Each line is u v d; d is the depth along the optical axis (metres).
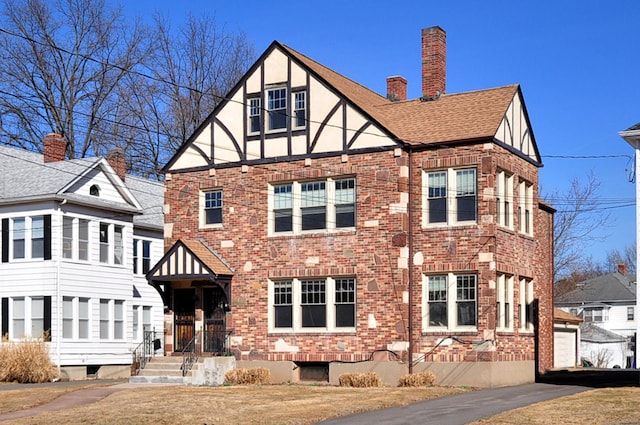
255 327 31.88
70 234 38.28
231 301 32.38
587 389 26.86
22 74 51.38
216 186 33.34
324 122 31.38
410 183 30.14
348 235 30.62
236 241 32.62
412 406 22.98
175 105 56.56
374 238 30.16
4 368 34.09
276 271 31.69
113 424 20.34
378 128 30.42
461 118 30.95
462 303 29.22
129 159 55.31
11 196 37.97
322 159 31.28
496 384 28.62
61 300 37.22
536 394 25.39
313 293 31.20
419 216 30.00
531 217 33.38
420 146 30.06
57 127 52.28
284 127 32.16
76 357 37.66
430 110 32.25
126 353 40.72
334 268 30.69
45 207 37.56
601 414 20.09
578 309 80.38
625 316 78.50
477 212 29.23
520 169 32.19
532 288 32.94
